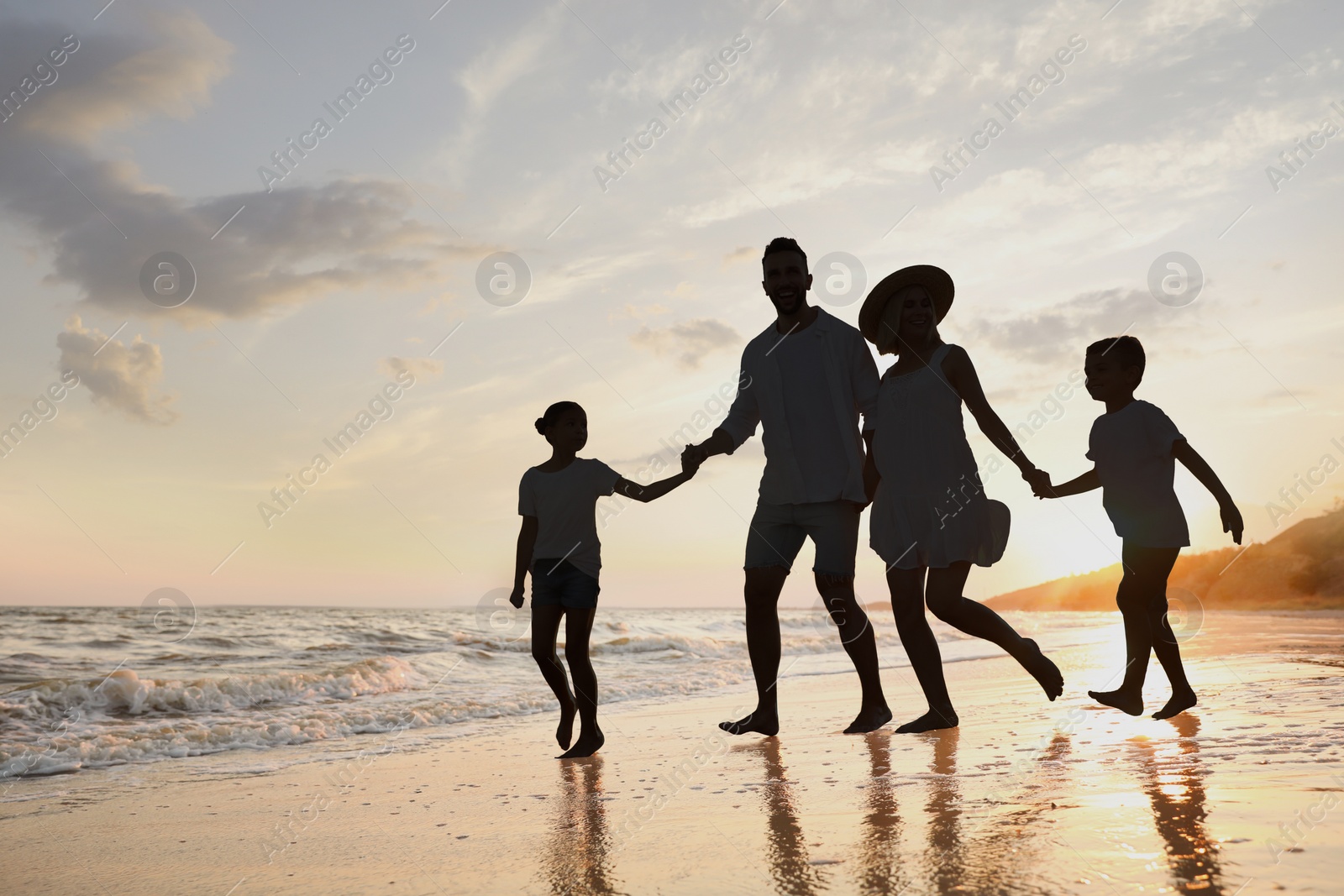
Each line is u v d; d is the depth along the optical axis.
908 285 3.68
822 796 2.20
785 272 3.71
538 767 3.24
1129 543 3.38
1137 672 3.31
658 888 1.53
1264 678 4.41
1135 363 3.56
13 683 8.04
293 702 6.27
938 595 3.40
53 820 2.73
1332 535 44.84
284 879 1.81
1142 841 1.55
